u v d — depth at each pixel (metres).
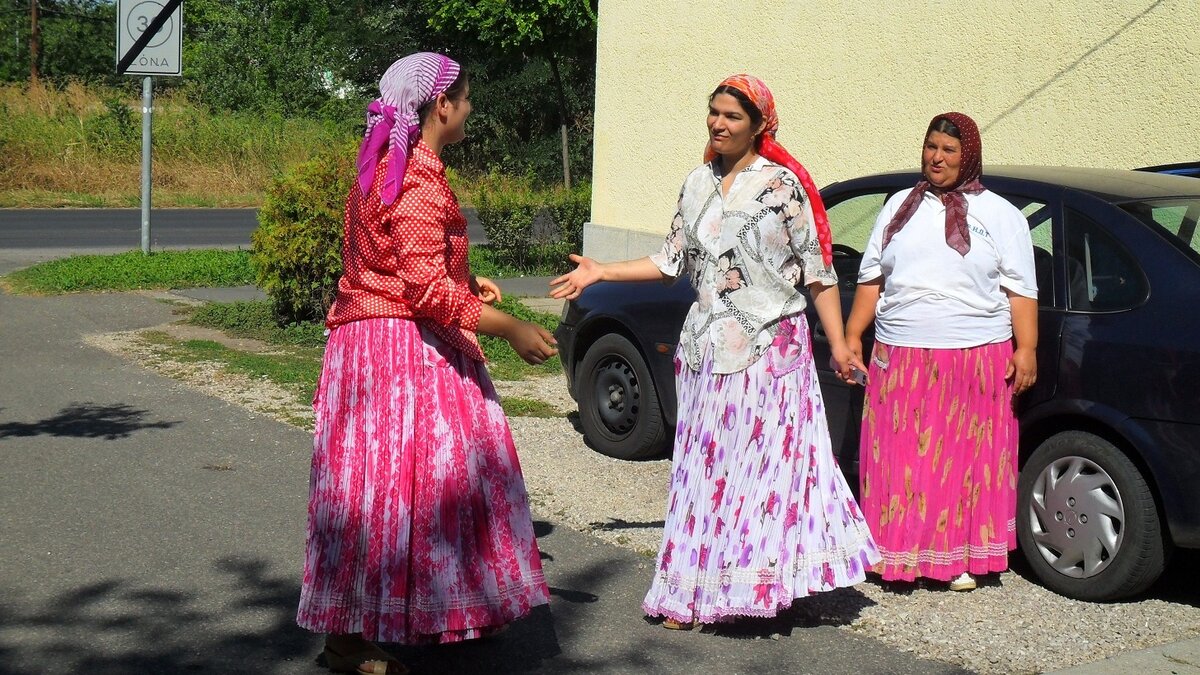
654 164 11.57
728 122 3.97
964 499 4.54
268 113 35.91
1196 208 4.84
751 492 4.02
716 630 4.21
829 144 9.62
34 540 4.97
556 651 3.99
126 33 14.34
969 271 4.42
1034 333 4.47
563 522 5.43
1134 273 4.50
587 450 6.74
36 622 4.11
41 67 47.72
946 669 3.90
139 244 18.28
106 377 8.39
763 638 4.14
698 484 4.10
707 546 4.06
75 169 27.69
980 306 4.45
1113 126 7.61
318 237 10.26
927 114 8.80
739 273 4.02
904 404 4.52
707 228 4.07
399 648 4.00
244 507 5.50
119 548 4.90
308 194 10.23
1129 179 5.13
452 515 3.52
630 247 11.78
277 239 10.23
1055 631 4.23
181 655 3.88
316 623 3.53
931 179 4.50
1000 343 4.50
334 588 3.52
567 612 4.35
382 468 3.49
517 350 3.62
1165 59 7.29
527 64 35.31
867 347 5.08
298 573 4.66
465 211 27.81
